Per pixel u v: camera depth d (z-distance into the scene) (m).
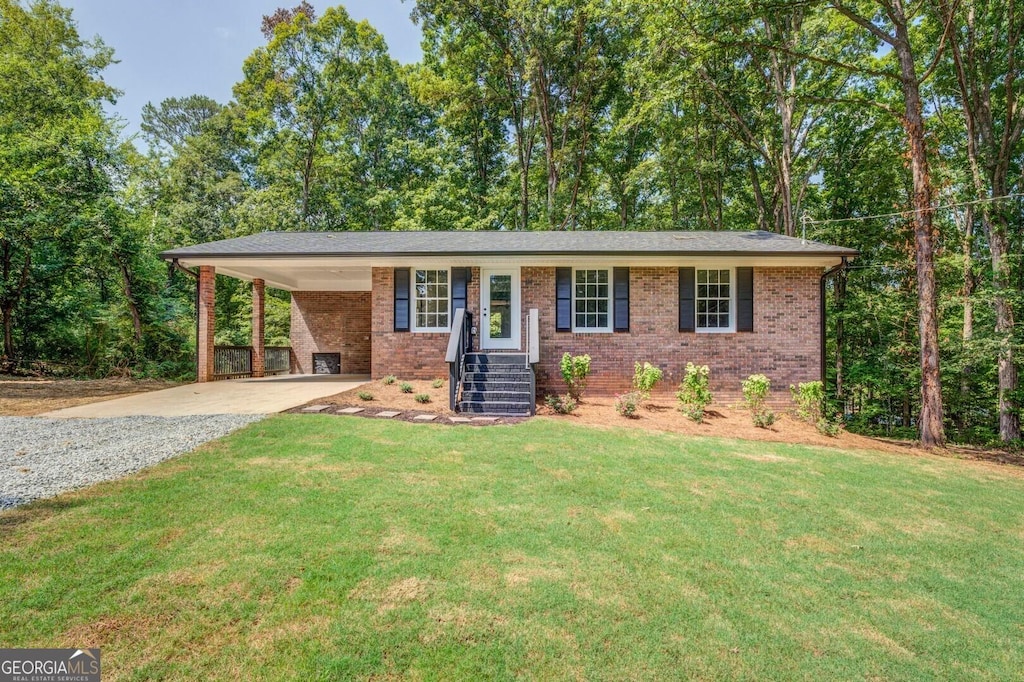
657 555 3.68
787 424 9.55
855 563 3.75
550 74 21.41
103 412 8.19
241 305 23.09
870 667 2.53
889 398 15.21
